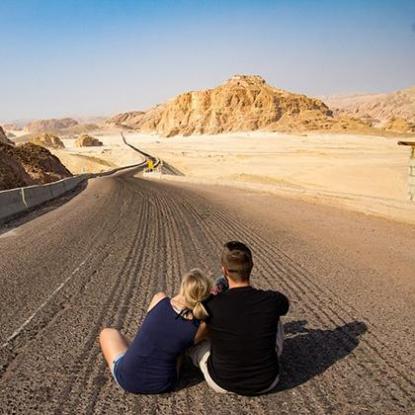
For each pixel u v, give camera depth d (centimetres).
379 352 491
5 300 671
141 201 2283
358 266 864
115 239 1170
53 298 678
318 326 564
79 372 453
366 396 404
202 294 373
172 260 926
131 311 618
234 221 1513
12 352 498
